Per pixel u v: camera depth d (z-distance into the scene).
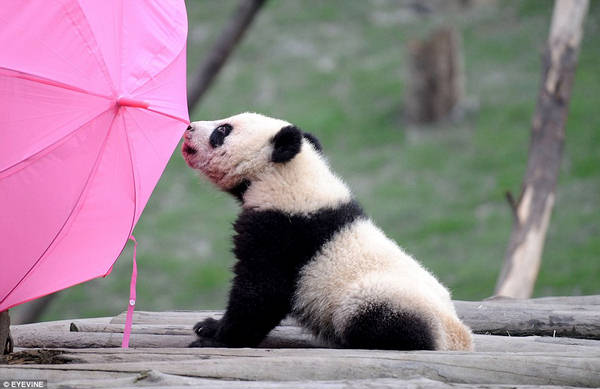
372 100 32.34
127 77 7.19
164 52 7.66
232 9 41.56
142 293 22.55
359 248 8.30
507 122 29.39
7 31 6.62
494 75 32.94
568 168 26.30
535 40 35.56
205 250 24.72
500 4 40.25
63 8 6.71
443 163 27.50
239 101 32.94
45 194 6.93
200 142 9.29
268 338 9.04
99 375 6.76
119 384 6.36
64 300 22.92
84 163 7.08
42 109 6.79
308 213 8.43
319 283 8.21
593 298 11.11
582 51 34.22
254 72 35.75
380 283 7.93
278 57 37.09
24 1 6.64
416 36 37.31
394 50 36.53
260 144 8.97
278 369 6.81
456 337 7.91
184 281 22.95
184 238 25.48
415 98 30.14
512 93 31.31
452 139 28.97
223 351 7.51
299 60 36.66
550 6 38.91
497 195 25.14
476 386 6.46
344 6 42.28
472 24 38.22
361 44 37.69
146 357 7.34
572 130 28.20
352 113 31.52
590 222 23.38
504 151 27.50
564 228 23.25
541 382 6.90
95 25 6.90
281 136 8.63
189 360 7.12
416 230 23.89
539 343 8.45
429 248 22.81
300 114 31.45
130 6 7.26
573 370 6.95
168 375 6.48
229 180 9.20
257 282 8.36
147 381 6.39
